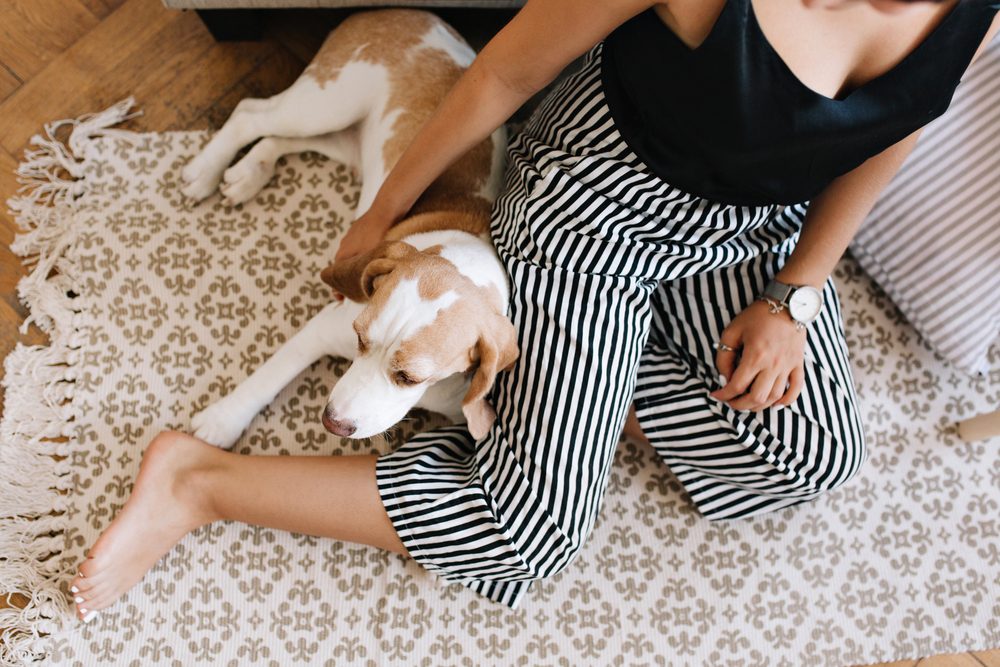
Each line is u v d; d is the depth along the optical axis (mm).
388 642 1406
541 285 1216
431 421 1534
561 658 1433
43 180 1563
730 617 1480
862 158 1052
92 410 1460
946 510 1570
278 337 1536
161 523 1312
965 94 1558
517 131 1641
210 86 1653
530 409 1238
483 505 1271
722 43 874
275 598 1405
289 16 1700
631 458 1557
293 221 1591
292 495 1300
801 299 1255
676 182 1077
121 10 1650
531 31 992
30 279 1501
